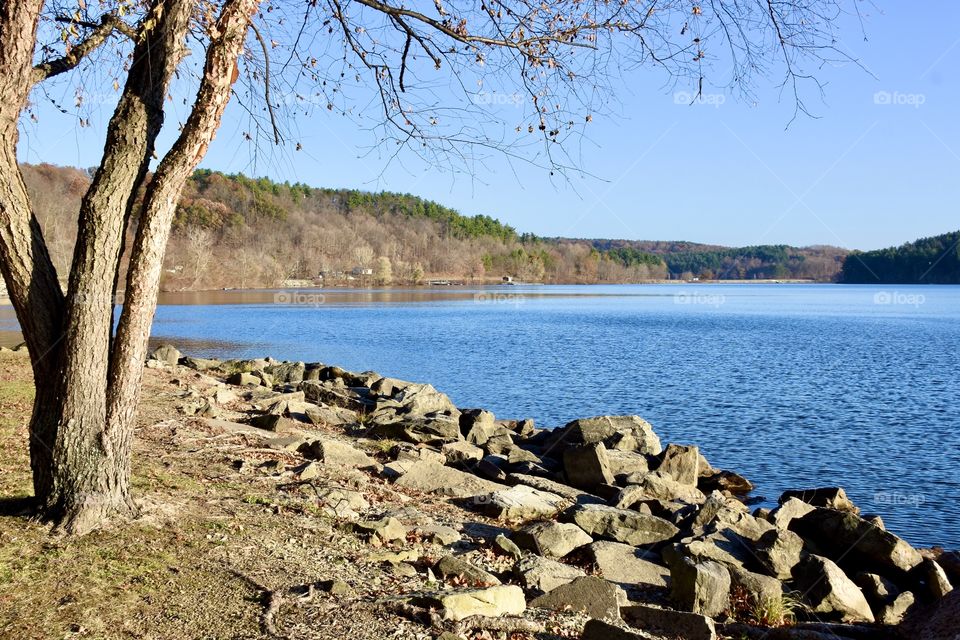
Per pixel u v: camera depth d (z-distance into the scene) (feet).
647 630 21.77
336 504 29.55
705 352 141.59
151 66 21.03
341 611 18.99
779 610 24.88
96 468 21.85
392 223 520.83
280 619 18.21
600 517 31.60
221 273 355.97
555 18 25.88
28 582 18.31
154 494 25.95
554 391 93.50
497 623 19.56
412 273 479.41
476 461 45.85
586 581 23.16
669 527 31.17
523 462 46.03
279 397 58.54
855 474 55.16
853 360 130.00
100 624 16.94
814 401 87.04
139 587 18.88
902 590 28.17
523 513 33.99
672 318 249.34
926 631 22.04
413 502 34.14
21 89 19.74
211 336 158.61
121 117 20.84
